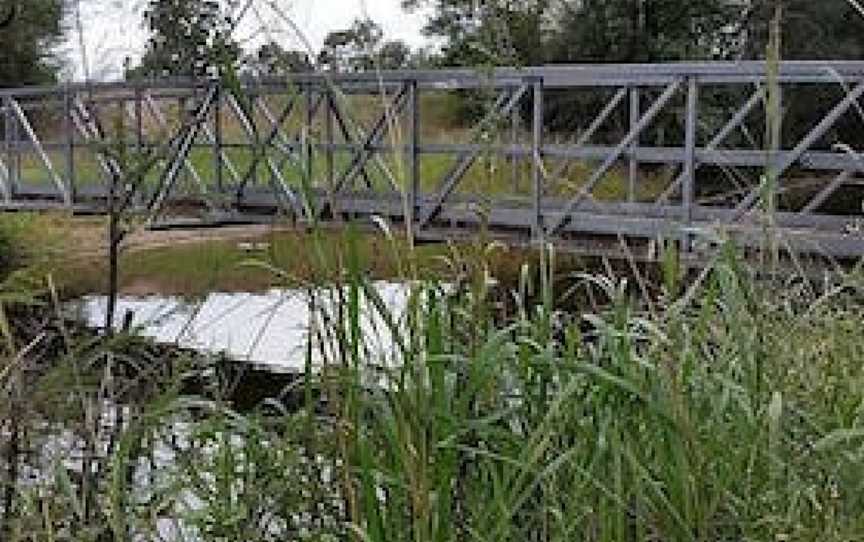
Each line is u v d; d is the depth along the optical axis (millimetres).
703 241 3107
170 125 3080
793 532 1765
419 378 1792
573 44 11727
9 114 11422
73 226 9102
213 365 2305
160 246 7062
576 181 7879
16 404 1985
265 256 2240
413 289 1843
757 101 6043
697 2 11656
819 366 2225
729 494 1823
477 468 1902
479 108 2951
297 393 2242
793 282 3289
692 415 1856
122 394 2068
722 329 2188
